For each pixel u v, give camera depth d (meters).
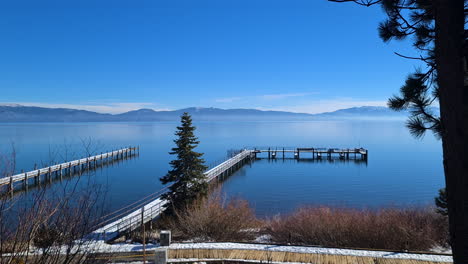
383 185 39.69
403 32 5.91
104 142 103.25
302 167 55.88
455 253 4.05
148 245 14.00
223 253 12.79
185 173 21.09
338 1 4.84
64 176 45.84
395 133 154.25
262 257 12.35
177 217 19.55
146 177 46.31
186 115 21.78
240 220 17.25
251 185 41.44
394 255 12.31
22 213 4.45
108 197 31.92
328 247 13.23
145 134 158.25
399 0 5.53
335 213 17.17
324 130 192.38
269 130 198.88
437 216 17.31
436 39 4.31
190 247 13.40
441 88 4.21
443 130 4.20
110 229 17.19
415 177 44.47
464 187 3.98
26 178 35.19
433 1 4.36
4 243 4.30
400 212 17.98
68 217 4.83
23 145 79.94
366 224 15.44
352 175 47.09
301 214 17.45
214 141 113.44
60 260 4.81
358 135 140.50
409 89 5.57
